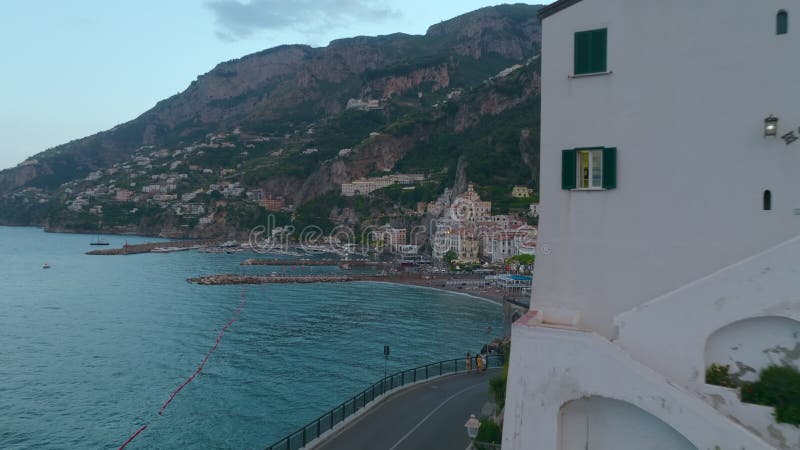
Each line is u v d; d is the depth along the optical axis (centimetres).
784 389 1404
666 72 1680
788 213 1545
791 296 1427
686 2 1653
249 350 8788
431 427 3275
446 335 9994
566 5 1805
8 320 11025
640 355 1594
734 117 1608
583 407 1606
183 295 14462
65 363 8012
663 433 1515
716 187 1623
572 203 1797
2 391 6825
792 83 1545
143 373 7550
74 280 17300
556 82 1822
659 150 1688
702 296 1528
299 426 5719
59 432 5631
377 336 9869
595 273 1761
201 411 6144
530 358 1627
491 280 16862
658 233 1686
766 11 1574
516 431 1631
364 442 3038
